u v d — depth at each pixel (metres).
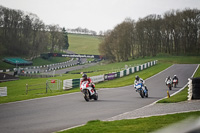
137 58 161.62
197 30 159.12
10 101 24.56
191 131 2.78
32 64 151.88
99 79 56.47
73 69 137.88
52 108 19.34
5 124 13.35
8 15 156.38
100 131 10.61
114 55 157.25
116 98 26.64
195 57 149.62
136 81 27.25
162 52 175.12
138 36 157.50
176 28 157.38
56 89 46.94
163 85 46.31
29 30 166.25
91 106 20.22
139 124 11.95
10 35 159.62
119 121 12.88
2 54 155.50
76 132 10.62
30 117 15.44
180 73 72.06
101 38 164.50
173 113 15.07
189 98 22.81
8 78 88.00
